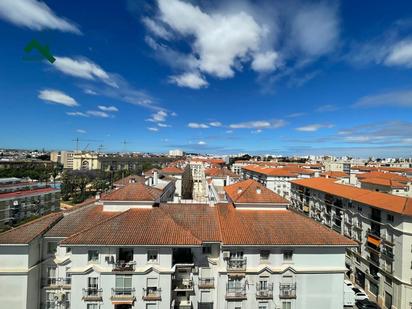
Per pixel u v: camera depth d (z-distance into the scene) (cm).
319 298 3036
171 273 2836
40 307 3027
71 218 3350
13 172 14250
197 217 3438
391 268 4309
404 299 4031
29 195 7938
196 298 3016
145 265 2861
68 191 12194
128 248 2900
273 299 2998
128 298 2797
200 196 11781
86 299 2784
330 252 3077
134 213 3253
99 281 2828
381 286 4491
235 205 3609
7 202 7312
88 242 2764
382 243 4544
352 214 5572
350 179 8250
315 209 7494
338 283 3050
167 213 3338
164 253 2869
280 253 3036
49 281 3055
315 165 16762
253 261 3012
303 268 3030
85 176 15988
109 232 2908
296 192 8856
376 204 4756
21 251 2831
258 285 2988
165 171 10144
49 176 14925
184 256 3064
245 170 15638
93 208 3572
